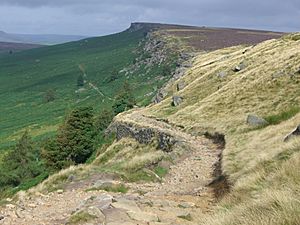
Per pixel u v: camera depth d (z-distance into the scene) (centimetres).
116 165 2853
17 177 8006
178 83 8350
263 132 3145
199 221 1151
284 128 2894
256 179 1467
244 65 6975
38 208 1662
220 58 9125
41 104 19050
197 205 1648
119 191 2002
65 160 6844
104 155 4938
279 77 5153
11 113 17962
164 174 2525
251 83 5453
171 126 5225
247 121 3891
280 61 5719
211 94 6200
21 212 1562
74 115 6956
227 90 5747
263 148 2417
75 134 6831
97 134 7906
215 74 7281
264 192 1141
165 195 1914
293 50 6228
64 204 1736
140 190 2025
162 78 18500
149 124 5325
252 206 962
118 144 5034
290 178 1198
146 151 4194
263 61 6531
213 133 4147
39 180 6175
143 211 1381
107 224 1170
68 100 18912
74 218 1252
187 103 6525
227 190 1803
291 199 841
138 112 7231
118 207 1379
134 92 17112
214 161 2862
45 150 7175
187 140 3944
